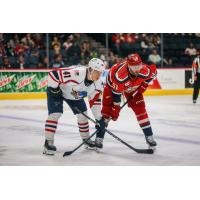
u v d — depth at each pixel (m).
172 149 6.28
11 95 15.17
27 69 15.30
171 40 18.69
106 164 5.38
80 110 6.09
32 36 16.56
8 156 5.85
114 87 5.65
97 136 6.08
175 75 17.03
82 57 16.64
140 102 6.01
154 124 8.87
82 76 5.58
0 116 10.35
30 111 11.40
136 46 17.89
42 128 8.42
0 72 14.98
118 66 5.60
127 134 7.64
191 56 18.50
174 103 13.50
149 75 5.71
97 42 17.92
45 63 16.30
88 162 5.48
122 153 6.02
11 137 7.38
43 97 15.59
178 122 9.16
